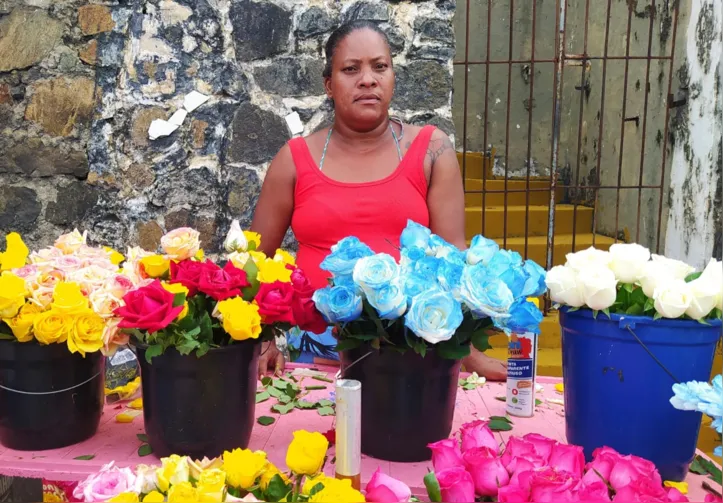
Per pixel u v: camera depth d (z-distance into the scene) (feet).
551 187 11.17
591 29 16.06
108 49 7.35
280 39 7.52
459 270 3.19
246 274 3.33
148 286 3.12
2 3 7.27
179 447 3.30
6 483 4.22
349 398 2.59
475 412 4.13
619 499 2.54
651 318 3.13
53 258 3.70
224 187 7.57
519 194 15.87
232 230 3.83
